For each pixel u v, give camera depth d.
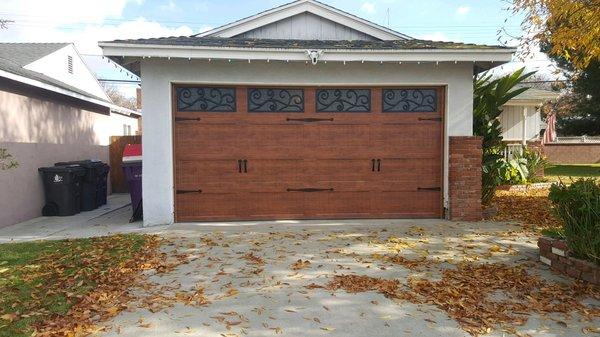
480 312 4.17
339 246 6.43
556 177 17.22
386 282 4.94
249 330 3.83
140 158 8.82
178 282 4.98
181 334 3.76
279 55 7.62
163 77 7.86
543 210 9.46
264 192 8.27
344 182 8.35
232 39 9.13
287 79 8.08
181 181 8.14
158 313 4.17
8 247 6.69
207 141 8.13
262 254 6.04
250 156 8.20
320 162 8.32
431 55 7.73
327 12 9.99
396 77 8.16
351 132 8.31
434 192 8.45
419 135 8.37
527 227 7.67
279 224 7.98
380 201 8.41
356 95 8.27
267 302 4.42
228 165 8.20
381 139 8.34
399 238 6.90
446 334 3.77
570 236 5.13
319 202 8.36
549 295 4.58
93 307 4.27
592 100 22.06
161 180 7.99
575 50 9.93
